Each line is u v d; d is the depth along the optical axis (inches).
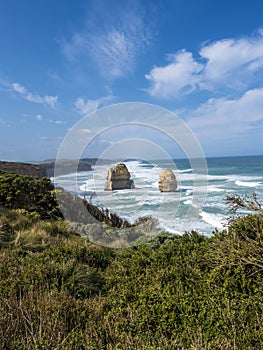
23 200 348.8
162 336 93.5
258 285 122.3
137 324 104.3
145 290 133.2
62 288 143.1
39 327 98.7
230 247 146.2
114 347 92.4
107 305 128.8
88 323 109.0
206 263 150.7
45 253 195.3
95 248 234.4
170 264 170.1
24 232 246.1
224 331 92.7
